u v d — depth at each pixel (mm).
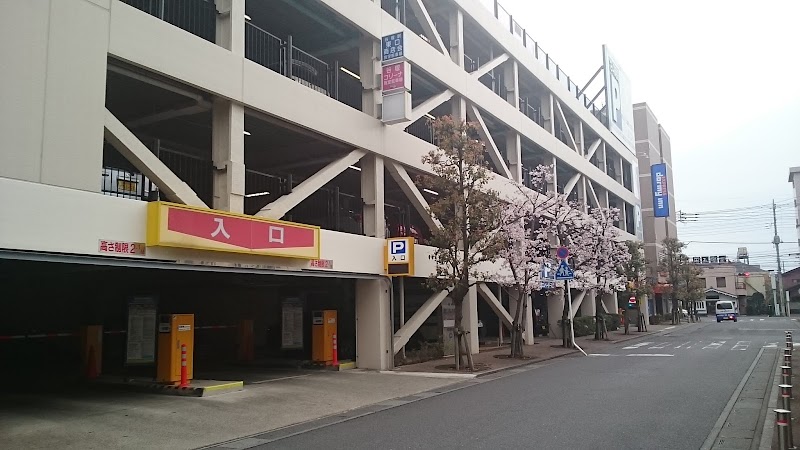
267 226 12750
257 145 16578
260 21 16406
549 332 31703
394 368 16875
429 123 20422
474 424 9102
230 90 12453
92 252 9438
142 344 13578
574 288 31484
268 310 21516
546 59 31594
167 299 19656
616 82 43594
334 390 12859
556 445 7645
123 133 10273
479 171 16969
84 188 9508
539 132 28484
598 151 39844
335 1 15727
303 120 14383
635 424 8898
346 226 19359
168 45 11203
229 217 11750
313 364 16562
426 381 14383
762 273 90312
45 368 16578
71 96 9453
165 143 16328
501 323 25328
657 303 58438
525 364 18656
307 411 10664
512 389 12992
